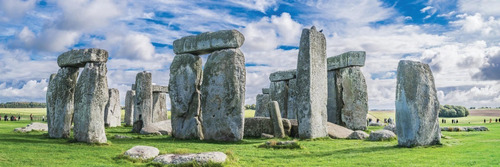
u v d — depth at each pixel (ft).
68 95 61.93
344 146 52.08
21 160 38.19
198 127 67.26
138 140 63.05
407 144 47.29
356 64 88.53
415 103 47.21
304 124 65.46
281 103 107.24
